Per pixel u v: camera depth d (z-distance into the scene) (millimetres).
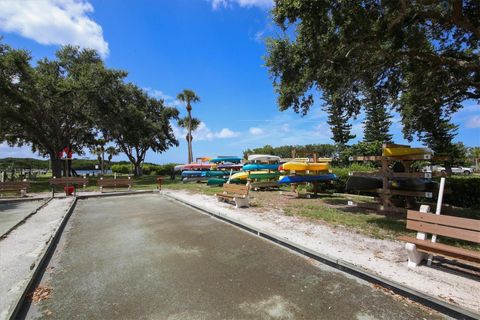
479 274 3623
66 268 4258
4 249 5039
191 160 35844
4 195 13203
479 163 47688
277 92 9742
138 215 8414
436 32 9312
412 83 10344
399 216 7371
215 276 3908
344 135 38531
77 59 23375
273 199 10852
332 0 6090
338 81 8531
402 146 8508
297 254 4789
